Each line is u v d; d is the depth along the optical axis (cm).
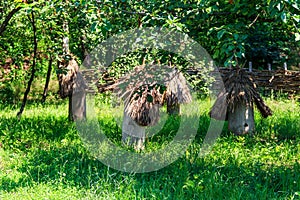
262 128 903
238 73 879
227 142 775
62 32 909
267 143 747
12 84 1502
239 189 517
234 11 518
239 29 491
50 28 915
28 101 1433
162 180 568
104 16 488
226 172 592
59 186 540
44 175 589
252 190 527
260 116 1011
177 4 532
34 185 549
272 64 1669
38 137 831
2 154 705
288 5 431
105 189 527
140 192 512
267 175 570
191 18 551
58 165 627
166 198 496
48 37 922
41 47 965
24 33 978
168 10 543
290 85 1453
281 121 968
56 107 1284
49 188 537
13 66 1175
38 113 1152
